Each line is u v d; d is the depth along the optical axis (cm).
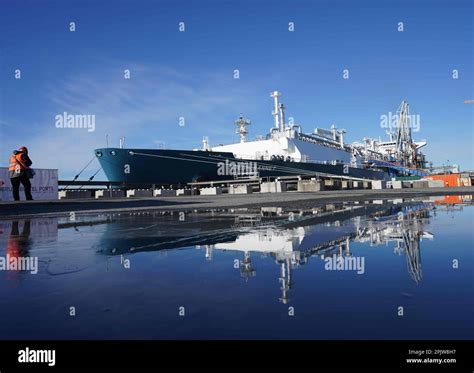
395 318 159
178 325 159
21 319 175
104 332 155
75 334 154
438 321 154
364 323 154
